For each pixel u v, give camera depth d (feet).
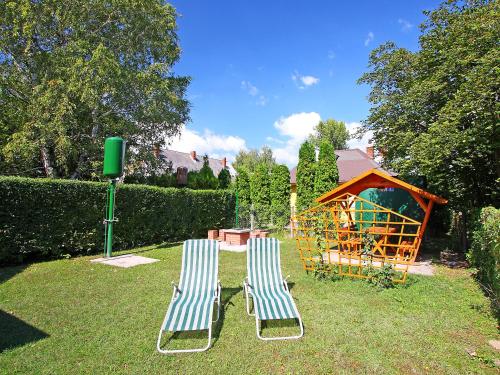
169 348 14.05
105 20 59.82
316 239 27.53
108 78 52.42
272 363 12.87
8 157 49.98
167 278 25.59
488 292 20.53
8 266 29.76
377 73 39.19
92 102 51.55
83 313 17.88
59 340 14.58
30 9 52.01
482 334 15.69
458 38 29.25
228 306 19.54
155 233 44.96
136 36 62.03
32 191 31.12
